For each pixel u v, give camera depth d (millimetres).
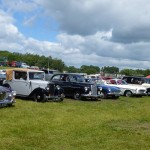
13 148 8219
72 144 8898
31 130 10398
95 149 8508
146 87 30828
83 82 22469
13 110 14273
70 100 21234
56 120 12336
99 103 20297
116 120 13352
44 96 18312
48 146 8570
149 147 9000
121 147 8844
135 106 19781
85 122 12312
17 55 97562
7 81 19828
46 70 35938
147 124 12758
